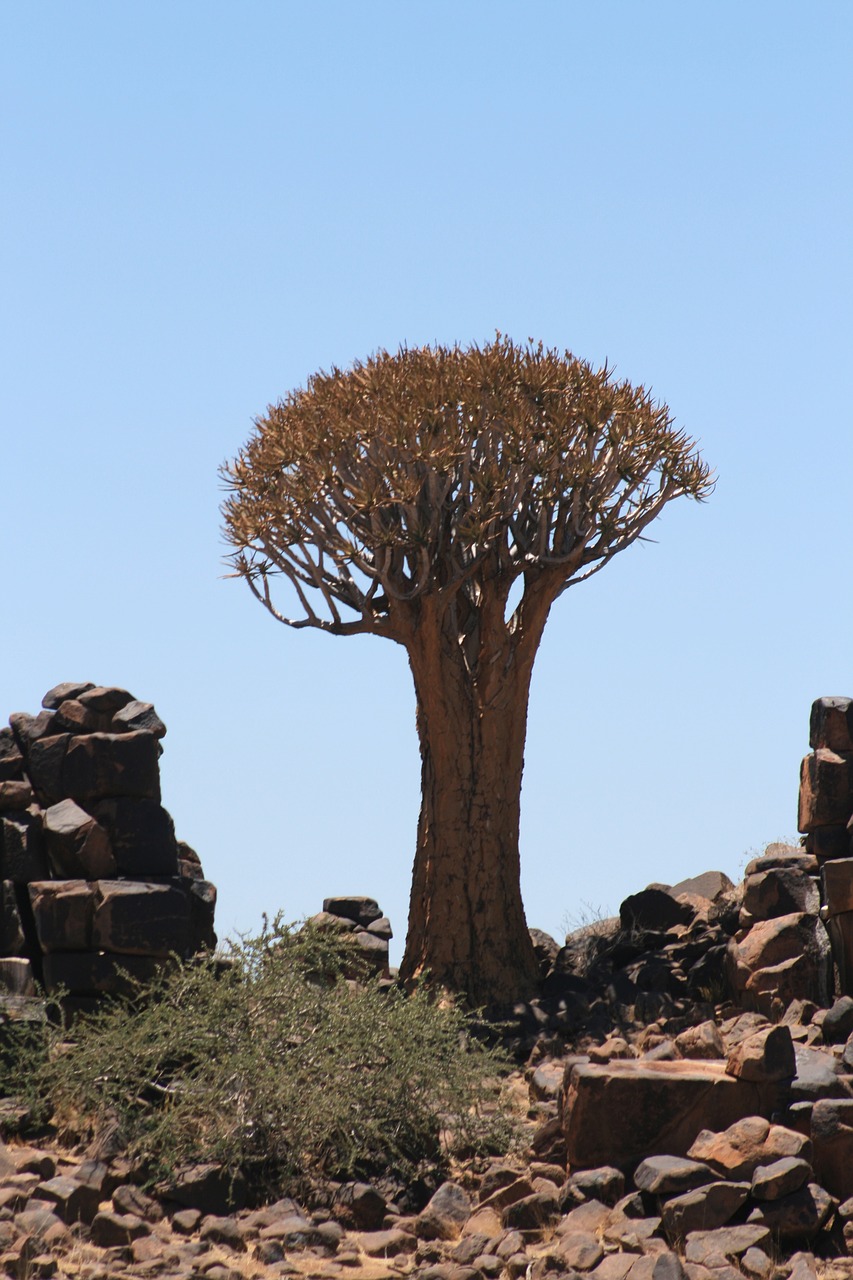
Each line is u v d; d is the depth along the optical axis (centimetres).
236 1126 2477
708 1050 2836
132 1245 2122
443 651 4294
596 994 3975
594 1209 2225
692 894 4512
